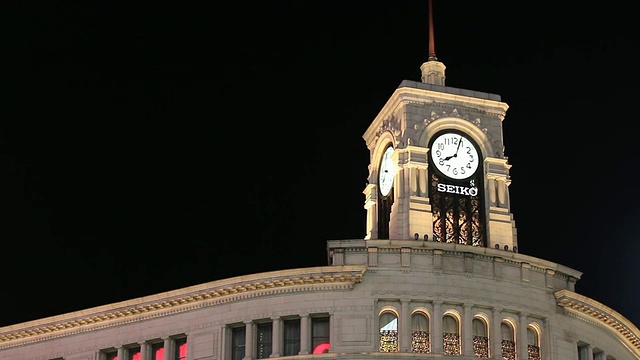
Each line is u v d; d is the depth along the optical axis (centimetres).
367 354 8856
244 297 9275
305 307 9081
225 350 9231
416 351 8938
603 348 9825
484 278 9231
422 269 9119
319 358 8894
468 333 9044
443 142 10181
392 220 9962
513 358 9188
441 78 10612
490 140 10269
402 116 10181
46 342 10144
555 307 9494
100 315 9888
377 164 10719
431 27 10875
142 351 9619
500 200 10119
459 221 10012
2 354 10300
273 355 9019
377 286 9050
